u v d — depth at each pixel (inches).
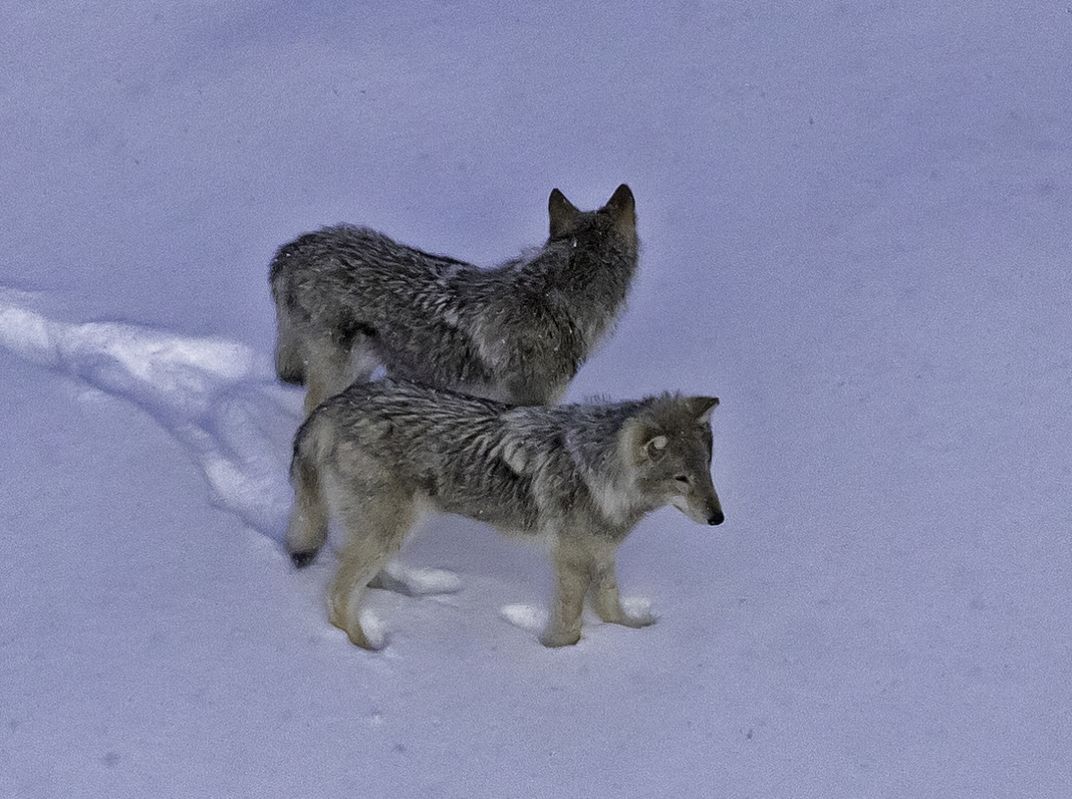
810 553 456.1
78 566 446.0
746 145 677.3
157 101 753.0
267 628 426.6
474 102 729.0
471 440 427.2
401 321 498.9
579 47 765.9
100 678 404.8
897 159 648.4
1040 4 757.3
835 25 762.2
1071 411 491.8
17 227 657.0
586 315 499.2
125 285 610.2
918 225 599.5
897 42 740.7
